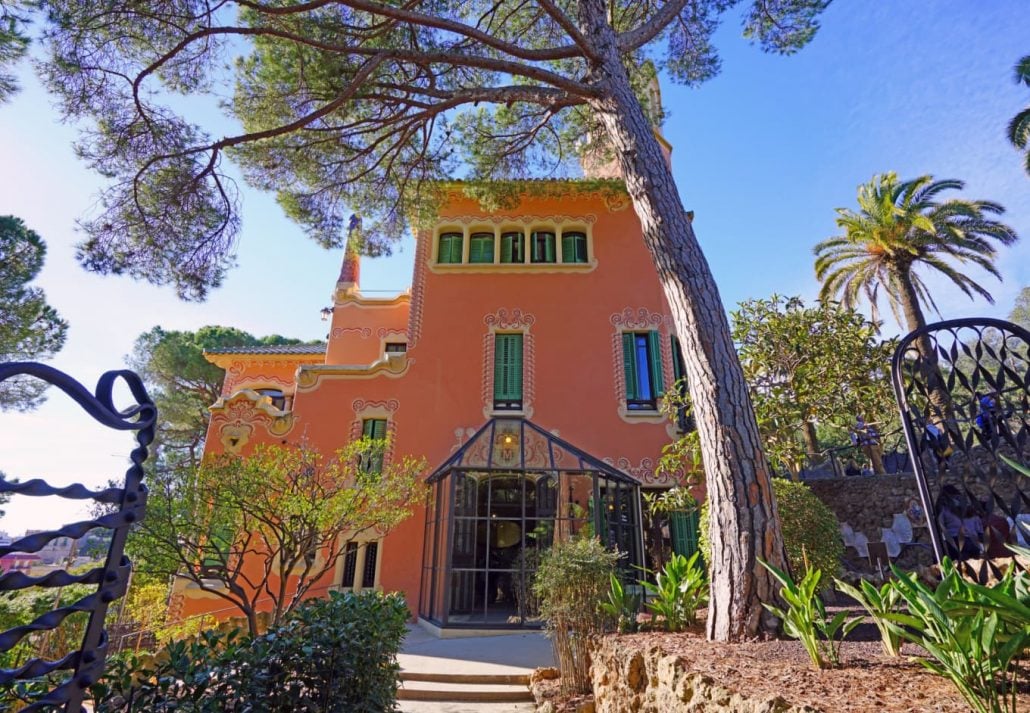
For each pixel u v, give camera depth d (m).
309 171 11.08
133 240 8.84
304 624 4.48
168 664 3.46
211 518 8.16
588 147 13.87
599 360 14.78
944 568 3.67
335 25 8.83
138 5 7.59
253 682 3.63
